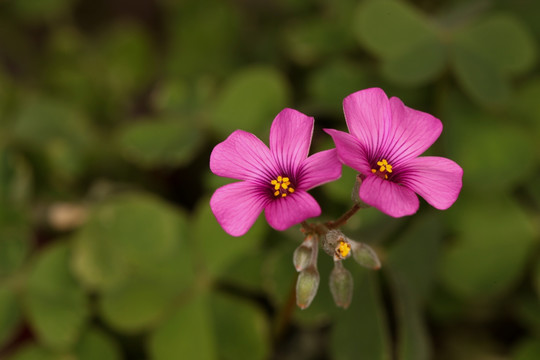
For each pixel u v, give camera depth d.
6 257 0.24
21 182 0.25
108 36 0.32
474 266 0.24
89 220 0.24
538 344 0.24
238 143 0.19
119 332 0.25
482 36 0.25
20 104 0.28
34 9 0.32
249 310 0.24
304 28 0.28
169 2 0.32
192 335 0.24
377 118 0.19
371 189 0.18
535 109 0.25
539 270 0.24
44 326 0.24
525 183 0.25
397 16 0.25
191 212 0.27
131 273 0.24
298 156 0.19
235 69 0.30
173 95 0.26
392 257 0.23
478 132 0.25
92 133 0.28
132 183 0.27
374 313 0.22
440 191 0.19
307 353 0.25
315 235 0.19
